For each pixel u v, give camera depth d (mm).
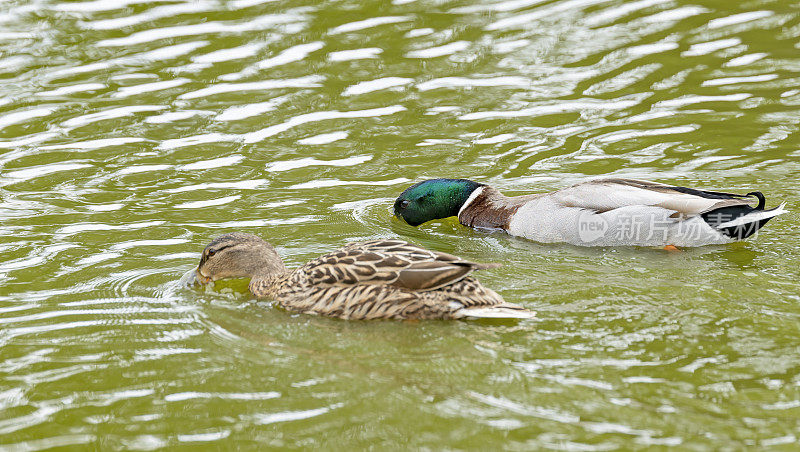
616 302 10930
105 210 14844
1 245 13398
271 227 14297
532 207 14391
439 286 10711
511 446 7863
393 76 20438
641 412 8336
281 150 17391
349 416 8477
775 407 8359
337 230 14266
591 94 19500
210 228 14211
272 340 10250
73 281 12148
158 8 23562
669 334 9953
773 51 21031
